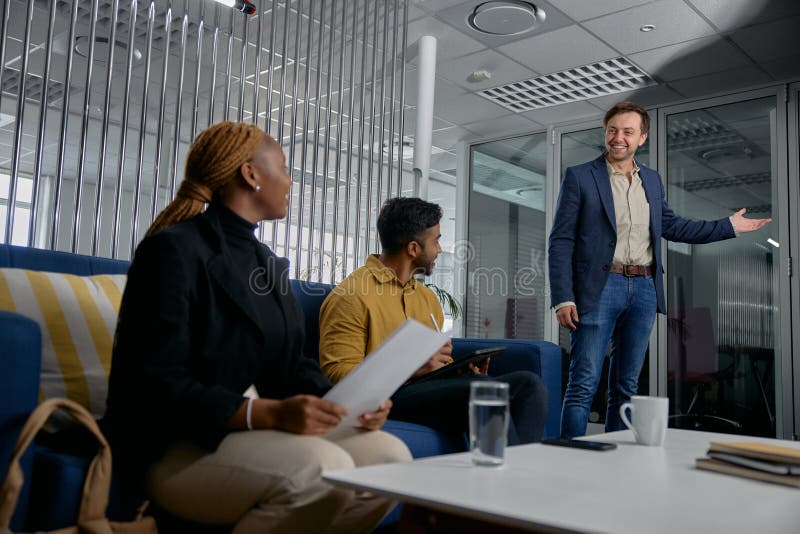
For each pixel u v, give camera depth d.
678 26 4.28
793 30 4.24
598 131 5.96
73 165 8.88
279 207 1.38
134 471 1.12
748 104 5.16
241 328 1.23
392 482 0.87
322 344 1.82
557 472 0.98
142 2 4.09
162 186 8.07
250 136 1.33
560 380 2.24
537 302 6.16
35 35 4.68
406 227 1.92
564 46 4.66
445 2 4.12
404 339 1.11
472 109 5.95
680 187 5.41
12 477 0.94
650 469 1.04
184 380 1.10
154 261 1.14
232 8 2.96
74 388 1.36
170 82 5.42
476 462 1.00
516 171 6.50
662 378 5.30
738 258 5.07
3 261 1.52
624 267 2.59
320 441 1.10
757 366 4.91
